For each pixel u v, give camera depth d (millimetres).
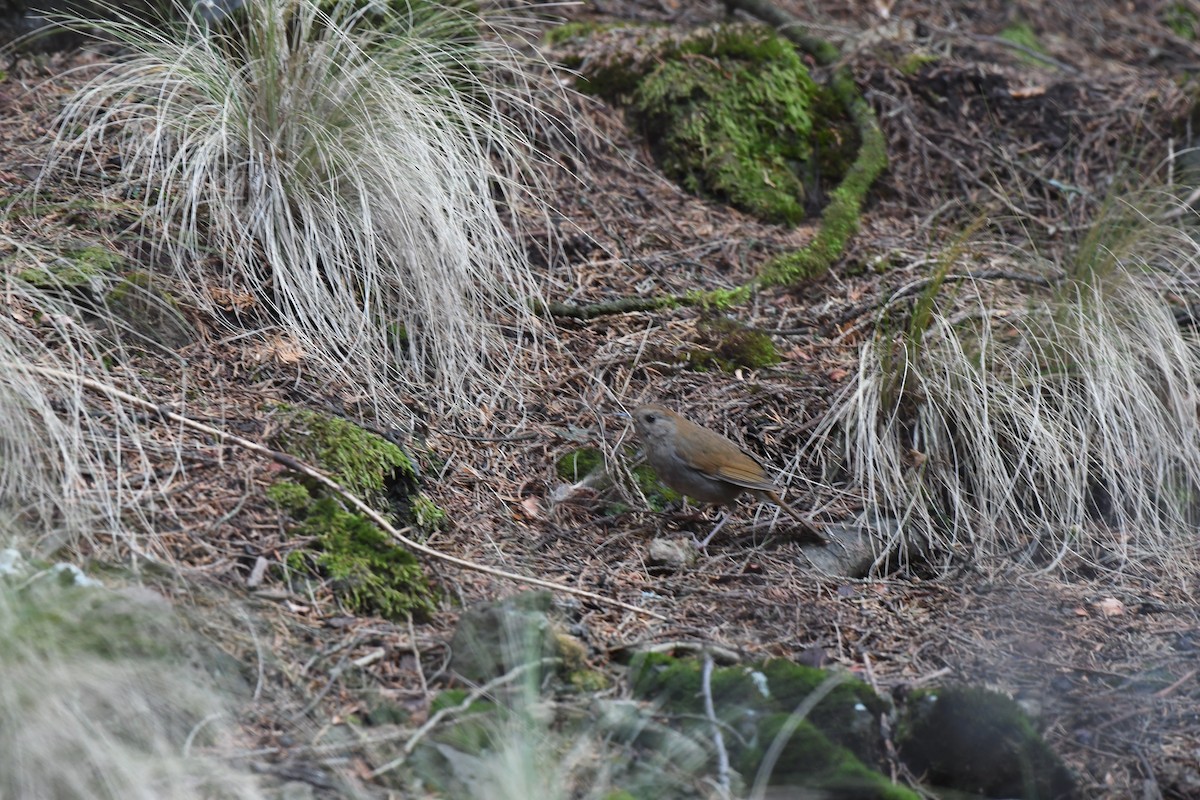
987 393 10859
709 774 6602
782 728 6750
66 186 10625
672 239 13359
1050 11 18891
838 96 15320
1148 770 7309
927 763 7184
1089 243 12031
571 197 13469
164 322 9523
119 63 12055
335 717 6762
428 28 12586
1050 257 13734
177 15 12578
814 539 9898
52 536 7426
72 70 11242
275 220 10453
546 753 6477
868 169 14500
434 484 9500
